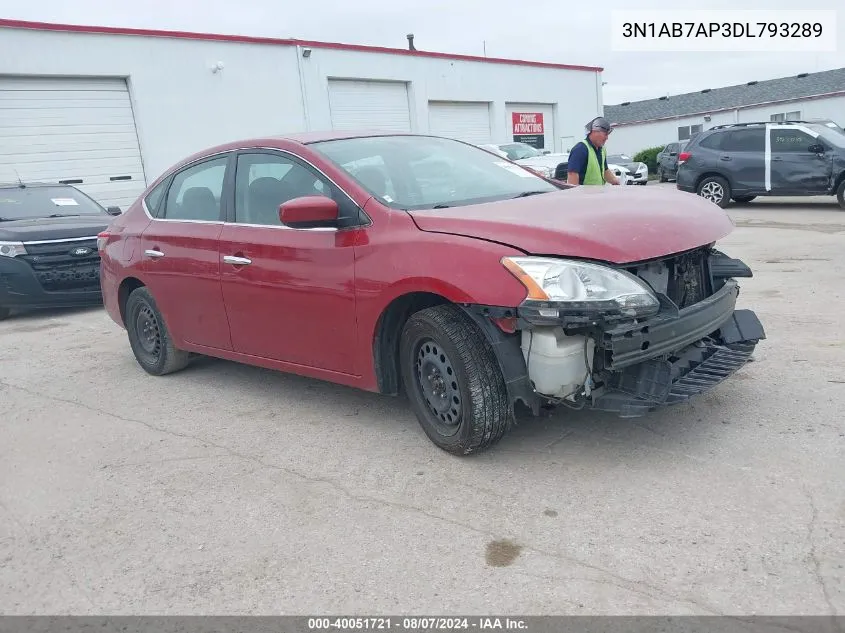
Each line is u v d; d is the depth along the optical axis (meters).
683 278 3.63
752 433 3.67
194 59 17.55
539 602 2.53
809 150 13.61
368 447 3.95
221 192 4.74
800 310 6.04
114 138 16.50
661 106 44.78
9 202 9.59
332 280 3.89
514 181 4.52
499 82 25.84
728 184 14.53
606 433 3.82
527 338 3.29
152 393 5.23
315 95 20.19
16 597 2.83
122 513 3.43
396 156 4.37
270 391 5.05
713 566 2.64
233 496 3.51
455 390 3.54
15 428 4.69
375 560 2.87
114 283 5.73
